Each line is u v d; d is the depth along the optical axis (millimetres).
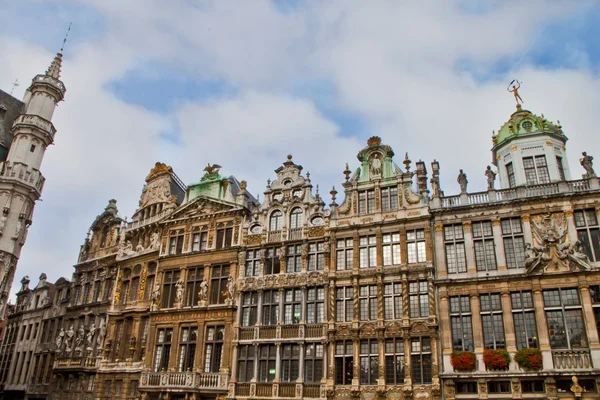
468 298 32688
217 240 43062
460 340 31859
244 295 39594
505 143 37625
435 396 30609
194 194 46594
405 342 32656
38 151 57469
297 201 40656
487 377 29906
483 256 33406
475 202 34969
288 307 37562
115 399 41938
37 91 60062
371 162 39531
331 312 35344
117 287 47969
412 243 35469
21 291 66562
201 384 37562
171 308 41844
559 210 32406
